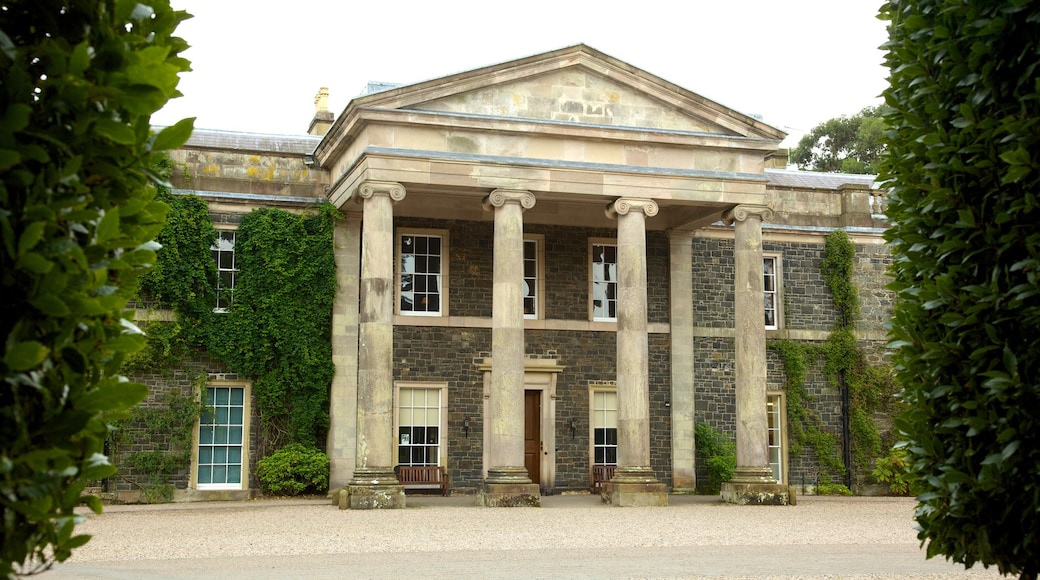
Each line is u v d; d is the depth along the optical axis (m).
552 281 28.62
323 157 26.84
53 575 12.14
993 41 7.02
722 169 25.78
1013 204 6.79
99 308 4.57
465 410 27.41
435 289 27.77
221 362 26.02
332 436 26.33
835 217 31.38
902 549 15.58
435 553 14.64
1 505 4.41
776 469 30.08
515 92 24.62
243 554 14.52
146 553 14.58
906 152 8.21
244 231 26.39
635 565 13.32
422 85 23.67
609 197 25.03
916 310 7.63
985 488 6.76
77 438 4.82
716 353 29.69
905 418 7.64
